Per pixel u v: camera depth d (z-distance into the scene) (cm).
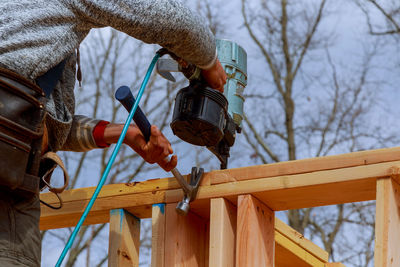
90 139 240
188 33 212
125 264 269
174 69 243
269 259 251
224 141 266
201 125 245
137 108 228
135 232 277
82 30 205
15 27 190
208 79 244
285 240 304
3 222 188
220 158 265
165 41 212
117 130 240
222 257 243
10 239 187
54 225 299
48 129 212
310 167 236
